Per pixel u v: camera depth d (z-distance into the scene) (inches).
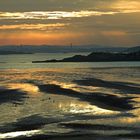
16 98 2156.7
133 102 2001.7
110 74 4926.2
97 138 1161.4
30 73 5334.6
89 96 2262.6
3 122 1433.3
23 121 1453.0
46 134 1232.2
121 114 1615.4
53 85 3061.0
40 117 1539.1
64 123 1407.5
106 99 2114.9
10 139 1170.6
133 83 3353.8
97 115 1593.3
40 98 2174.0
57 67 7573.8
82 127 1337.4
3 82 3582.7
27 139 1171.3
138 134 1216.2
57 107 1812.3
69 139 1156.5
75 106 1846.7
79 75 4707.2
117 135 1201.4
